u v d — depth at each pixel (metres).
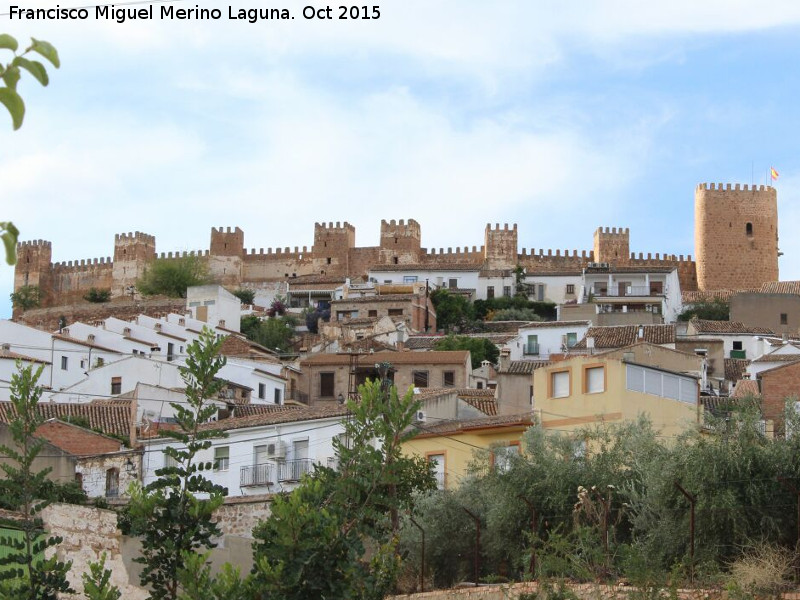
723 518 38.50
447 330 150.00
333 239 196.25
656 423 52.00
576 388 53.19
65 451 61.72
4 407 60.91
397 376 99.88
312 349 127.94
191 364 27.42
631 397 51.81
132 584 42.03
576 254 190.62
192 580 23.88
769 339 114.56
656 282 160.50
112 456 62.12
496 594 37.53
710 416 43.41
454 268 171.12
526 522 42.94
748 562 36.09
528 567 38.44
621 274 161.50
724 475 39.28
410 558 44.19
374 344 122.06
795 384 65.56
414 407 26.91
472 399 72.94
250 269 199.00
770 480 39.16
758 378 75.06
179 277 191.00
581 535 37.44
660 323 136.75
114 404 78.50
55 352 103.75
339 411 61.59
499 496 43.81
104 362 100.88
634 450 43.59
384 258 192.75
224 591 23.73
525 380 71.44
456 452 53.12
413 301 146.38
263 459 61.59
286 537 24.34
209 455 62.81
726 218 186.50
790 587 34.78
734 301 133.50
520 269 169.12
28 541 26.28
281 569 24.06
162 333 117.25
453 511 44.53
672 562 38.53
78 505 45.50
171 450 26.94
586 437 45.69
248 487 61.16
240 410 77.50
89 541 43.06
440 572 44.19
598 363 52.84
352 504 26.14
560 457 45.09
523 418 54.59
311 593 24.58
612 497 42.38
